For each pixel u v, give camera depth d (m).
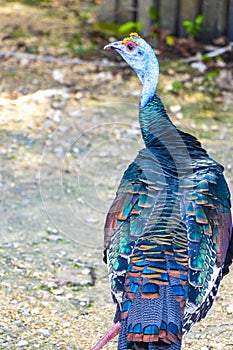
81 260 11.71
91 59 18.41
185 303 7.77
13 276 11.22
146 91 10.65
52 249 11.95
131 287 7.73
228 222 8.92
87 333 10.07
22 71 17.69
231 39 18.48
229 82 17.55
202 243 8.26
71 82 17.33
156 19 19.09
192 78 17.58
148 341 7.36
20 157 14.51
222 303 10.69
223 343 9.79
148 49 10.80
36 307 10.58
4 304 10.58
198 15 18.70
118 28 19.64
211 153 14.66
